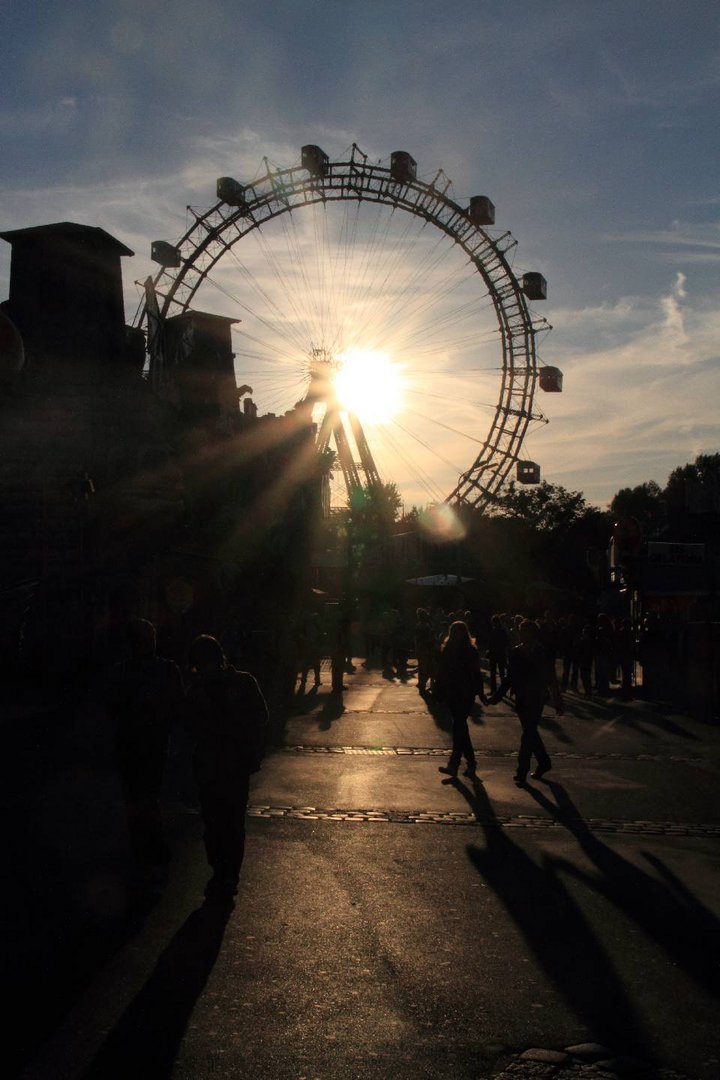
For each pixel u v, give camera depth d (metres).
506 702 22.05
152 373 38.62
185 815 9.54
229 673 6.96
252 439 38.72
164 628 28.03
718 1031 4.72
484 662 37.38
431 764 12.93
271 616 24.97
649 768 12.80
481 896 6.93
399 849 8.23
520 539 77.88
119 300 29.75
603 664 23.77
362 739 15.24
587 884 7.27
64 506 25.59
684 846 8.53
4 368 15.95
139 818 7.30
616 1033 4.68
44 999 5.01
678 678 21.33
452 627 12.08
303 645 24.45
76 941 5.86
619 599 38.31
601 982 5.34
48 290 28.42
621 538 26.25
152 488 27.70
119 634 25.77
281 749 14.04
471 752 12.03
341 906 6.64
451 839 8.65
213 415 37.03
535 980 5.36
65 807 9.59
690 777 12.12
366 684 26.94
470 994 5.15
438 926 6.26
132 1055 4.39
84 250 28.56
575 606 58.66
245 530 36.16
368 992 5.16
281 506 38.62
